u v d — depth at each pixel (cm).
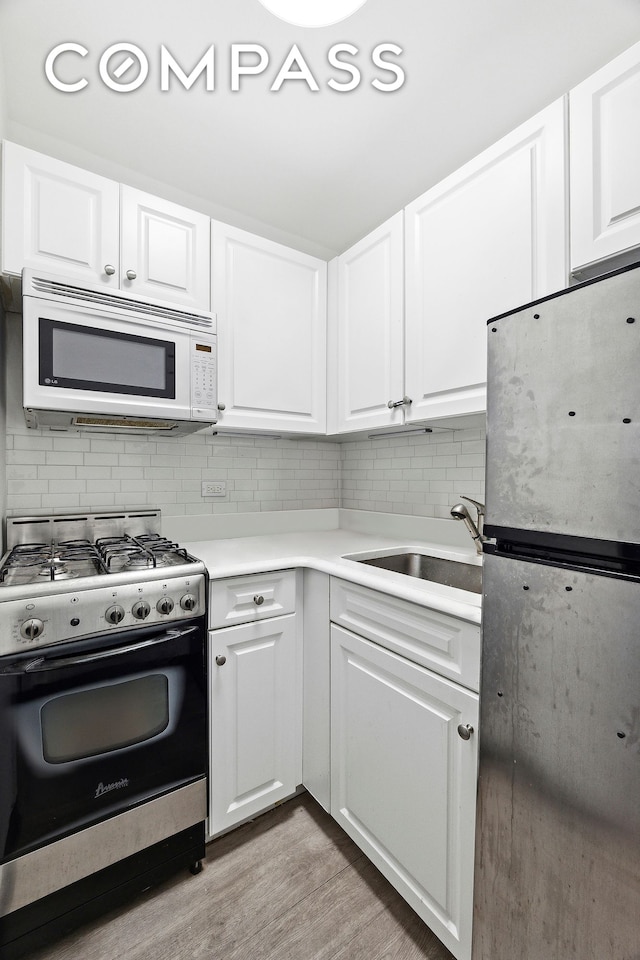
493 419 82
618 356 63
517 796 78
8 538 154
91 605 114
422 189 186
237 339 171
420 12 115
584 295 67
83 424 156
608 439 64
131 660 119
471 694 97
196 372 155
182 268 158
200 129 155
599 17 114
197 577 132
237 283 171
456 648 101
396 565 177
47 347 127
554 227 110
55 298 128
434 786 106
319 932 113
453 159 170
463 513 154
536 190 114
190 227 160
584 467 67
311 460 236
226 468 208
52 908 109
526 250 117
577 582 68
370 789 126
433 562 172
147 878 123
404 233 157
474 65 129
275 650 150
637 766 61
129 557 139
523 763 77
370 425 173
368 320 174
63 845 110
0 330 140
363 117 149
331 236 220
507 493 79
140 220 149
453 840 101
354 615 135
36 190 131
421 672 110
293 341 187
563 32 118
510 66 129
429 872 107
